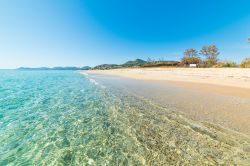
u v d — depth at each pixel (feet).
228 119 25.43
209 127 23.00
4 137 21.98
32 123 27.04
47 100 44.14
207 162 15.84
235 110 29.71
